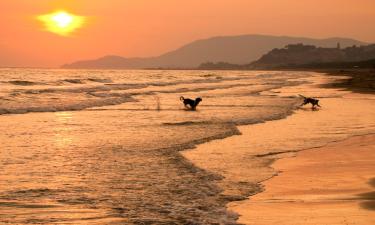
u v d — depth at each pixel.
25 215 12.16
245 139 25.86
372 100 56.97
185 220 11.72
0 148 21.83
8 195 13.91
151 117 36.97
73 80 90.44
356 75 174.88
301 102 53.56
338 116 38.81
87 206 12.95
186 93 69.94
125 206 12.98
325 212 12.41
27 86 69.62
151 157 20.09
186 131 28.47
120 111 41.97
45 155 20.30
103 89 71.38
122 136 26.17
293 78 161.00
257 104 50.75
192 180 16.12
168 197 13.94
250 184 15.78
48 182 15.60
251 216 12.11
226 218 11.89
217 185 15.52
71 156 20.16
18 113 38.12
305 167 18.78
